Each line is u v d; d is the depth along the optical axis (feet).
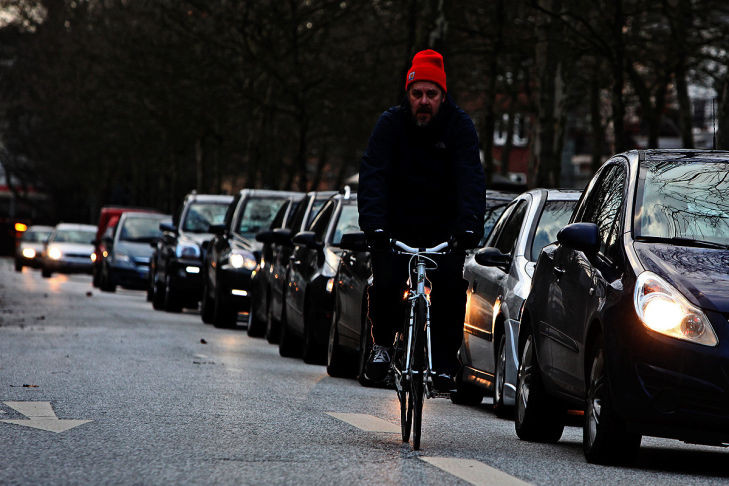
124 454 52.85
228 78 279.69
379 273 58.49
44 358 103.65
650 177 61.26
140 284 249.96
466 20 229.25
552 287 64.95
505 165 386.52
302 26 275.59
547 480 49.78
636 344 53.01
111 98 375.25
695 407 51.85
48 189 628.69
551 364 63.16
